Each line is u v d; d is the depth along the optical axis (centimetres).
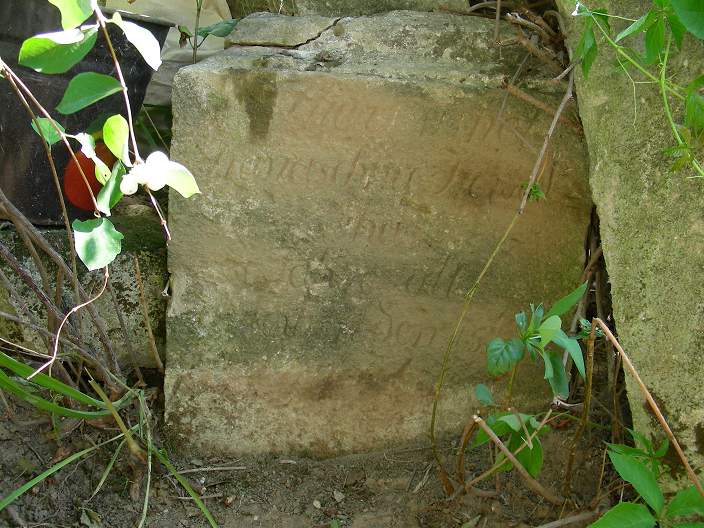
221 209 195
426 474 202
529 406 213
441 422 212
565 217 207
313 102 192
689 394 158
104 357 209
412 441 212
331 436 209
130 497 190
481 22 212
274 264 199
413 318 206
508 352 160
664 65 153
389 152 196
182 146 191
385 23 206
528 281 208
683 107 163
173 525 186
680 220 162
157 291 212
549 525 170
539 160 183
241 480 201
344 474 205
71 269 205
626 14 177
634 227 173
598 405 210
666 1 144
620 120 179
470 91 196
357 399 208
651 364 167
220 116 191
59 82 201
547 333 149
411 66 199
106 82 127
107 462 196
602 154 184
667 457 162
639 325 170
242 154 193
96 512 185
